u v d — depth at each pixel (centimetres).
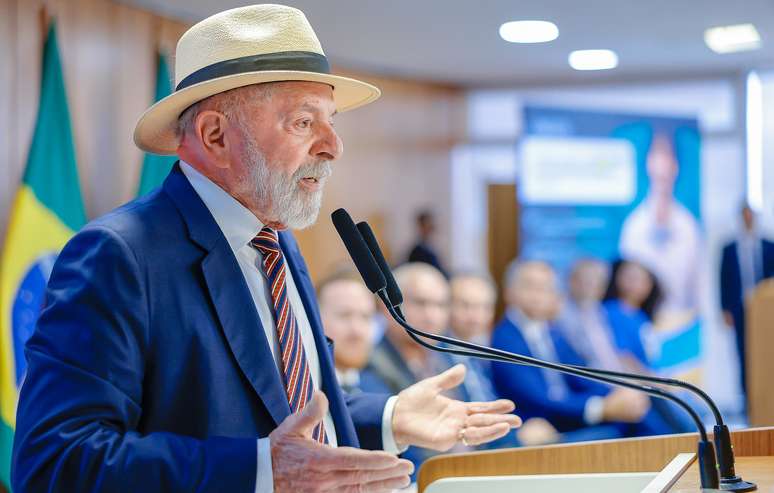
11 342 424
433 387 182
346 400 186
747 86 781
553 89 813
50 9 473
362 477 132
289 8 173
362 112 757
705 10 580
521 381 454
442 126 816
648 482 154
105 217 158
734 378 747
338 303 336
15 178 455
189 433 152
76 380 140
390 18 593
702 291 731
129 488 133
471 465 168
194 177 172
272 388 158
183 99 168
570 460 167
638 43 672
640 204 715
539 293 479
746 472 148
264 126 167
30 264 436
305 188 171
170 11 544
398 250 777
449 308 422
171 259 157
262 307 169
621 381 142
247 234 170
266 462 134
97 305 146
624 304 584
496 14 586
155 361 151
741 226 741
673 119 725
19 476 138
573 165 704
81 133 502
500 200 823
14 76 457
